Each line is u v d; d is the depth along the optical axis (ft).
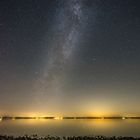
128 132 101.09
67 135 85.40
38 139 61.00
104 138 64.28
